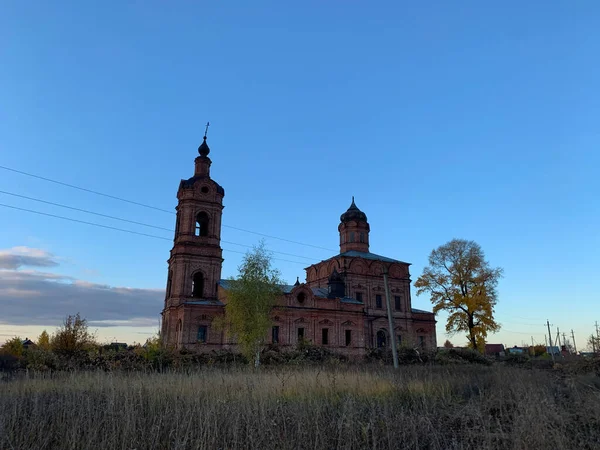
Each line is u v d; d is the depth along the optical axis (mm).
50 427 12312
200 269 56406
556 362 45750
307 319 57219
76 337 37500
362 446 11133
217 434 11180
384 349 58594
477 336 62375
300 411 12680
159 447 11102
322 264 74188
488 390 19688
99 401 13758
